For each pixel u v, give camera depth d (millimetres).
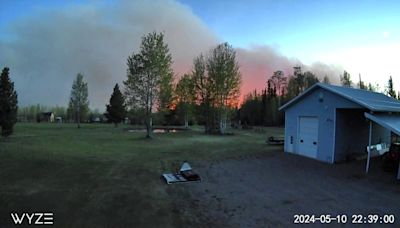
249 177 10898
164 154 16453
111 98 49219
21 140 22016
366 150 15578
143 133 33125
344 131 14375
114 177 10289
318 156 14953
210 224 6203
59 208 6902
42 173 10500
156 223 6176
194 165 13258
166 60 26562
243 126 47281
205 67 36188
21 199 7469
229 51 35469
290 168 12664
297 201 7938
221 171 11984
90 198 7734
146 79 26312
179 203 7609
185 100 42812
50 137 25578
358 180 10445
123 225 6004
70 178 9906
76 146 19109
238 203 7715
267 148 19547
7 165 11594
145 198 7926
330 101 14281
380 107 12312
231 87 35219
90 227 5848
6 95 22719
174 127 46719
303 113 16141
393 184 9852
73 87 43062
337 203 7777
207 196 8344
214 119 35719
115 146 19812
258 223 6301
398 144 11984
